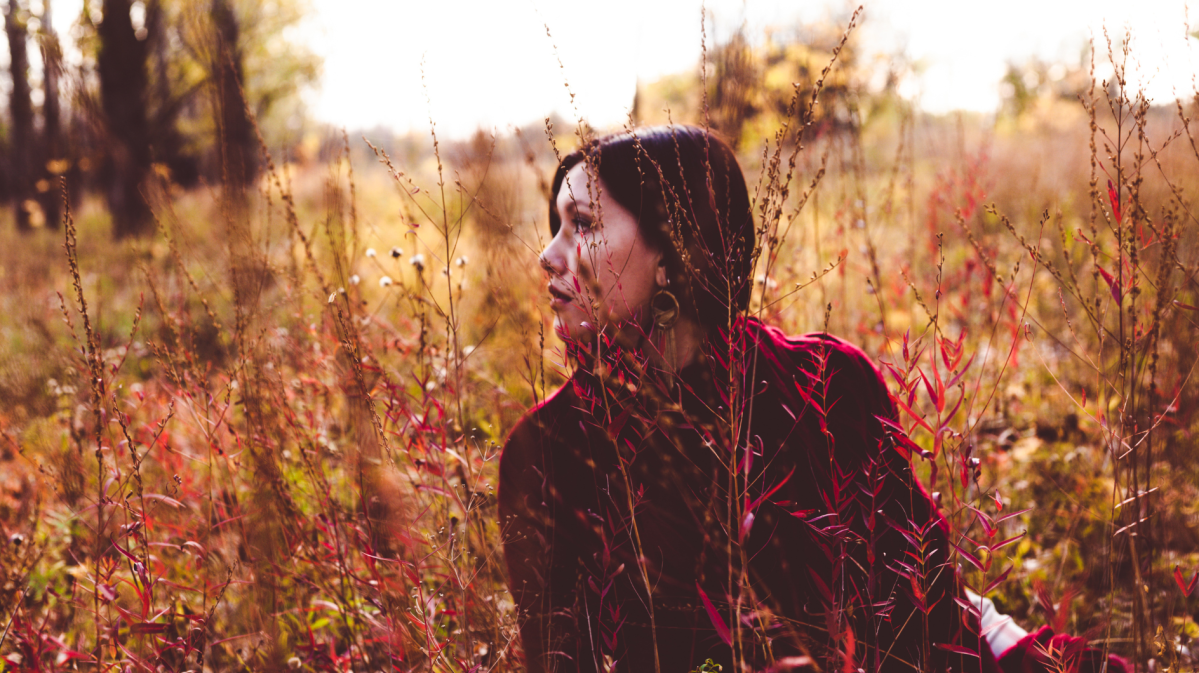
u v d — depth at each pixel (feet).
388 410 4.82
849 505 3.83
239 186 5.87
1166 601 4.97
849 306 9.21
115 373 5.00
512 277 5.95
